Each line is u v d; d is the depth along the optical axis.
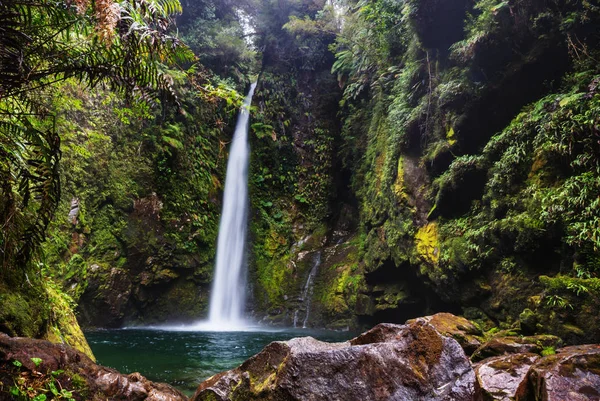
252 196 16.45
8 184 2.69
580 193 5.54
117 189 12.08
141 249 12.48
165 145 13.62
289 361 2.31
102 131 11.57
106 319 11.59
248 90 17.89
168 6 3.05
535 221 6.30
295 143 17.73
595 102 5.62
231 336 10.73
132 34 2.76
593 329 4.82
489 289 7.34
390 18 10.68
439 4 8.57
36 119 3.29
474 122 8.54
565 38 7.04
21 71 2.43
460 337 4.86
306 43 18.00
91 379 2.75
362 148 14.84
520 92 7.95
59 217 9.92
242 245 15.58
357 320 12.52
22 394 2.31
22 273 3.80
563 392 2.02
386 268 11.38
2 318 3.30
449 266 8.13
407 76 10.40
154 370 6.09
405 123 10.18
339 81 15.68
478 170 8.03
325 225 16.84
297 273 15.15
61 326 4.60
